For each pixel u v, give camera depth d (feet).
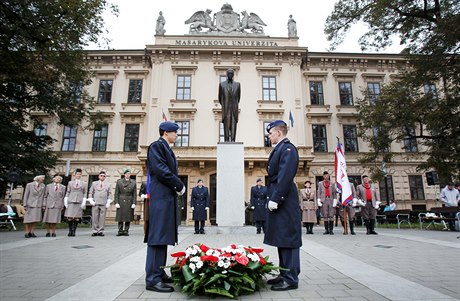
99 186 32.76
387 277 12.19
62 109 57.93
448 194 42.34
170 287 10.21
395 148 81.97
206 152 74.23
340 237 29.94
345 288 10.53
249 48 81.61
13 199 75.82
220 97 35.32
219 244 21.29
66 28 43.29
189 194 73.15
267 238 11.02
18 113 52.60
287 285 10.30
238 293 9.53
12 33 39.24
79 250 20.08
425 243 24.23
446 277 12.44
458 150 47.37
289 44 84.69
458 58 47.01
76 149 79.46
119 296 9.53
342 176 34.94
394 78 85.97
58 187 32.78
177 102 79.51
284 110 79.82
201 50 81.41
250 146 75.46
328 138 82.23
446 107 46.96
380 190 80.18
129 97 83.05
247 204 59.26
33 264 15.12
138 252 18.99
